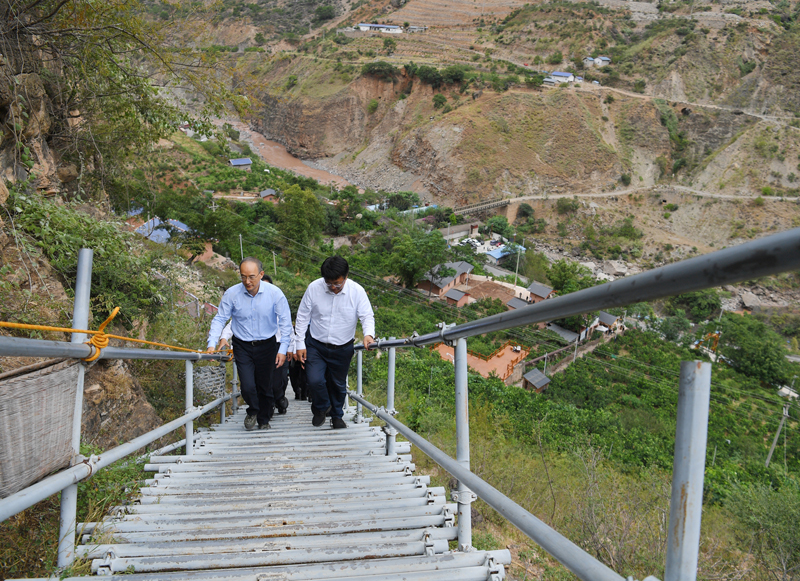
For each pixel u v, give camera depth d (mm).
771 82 102812
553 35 120938
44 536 2367
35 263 4949
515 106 92875
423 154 91562
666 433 24703
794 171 88625
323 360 5043
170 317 7160
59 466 1953
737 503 7148
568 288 46500
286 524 2727
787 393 38156
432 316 40969
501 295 47250
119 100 7824
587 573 1039
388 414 4062
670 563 859
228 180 71875
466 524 2289
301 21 152625
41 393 1828
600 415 19938
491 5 142250
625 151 92688
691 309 56438
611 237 80062
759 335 44625
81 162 7660
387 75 104625
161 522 2707
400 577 2006
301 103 105125
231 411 7086
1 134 5586
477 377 22406
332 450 4461
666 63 108375
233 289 4906
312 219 52594
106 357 2312
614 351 39031
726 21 115188
